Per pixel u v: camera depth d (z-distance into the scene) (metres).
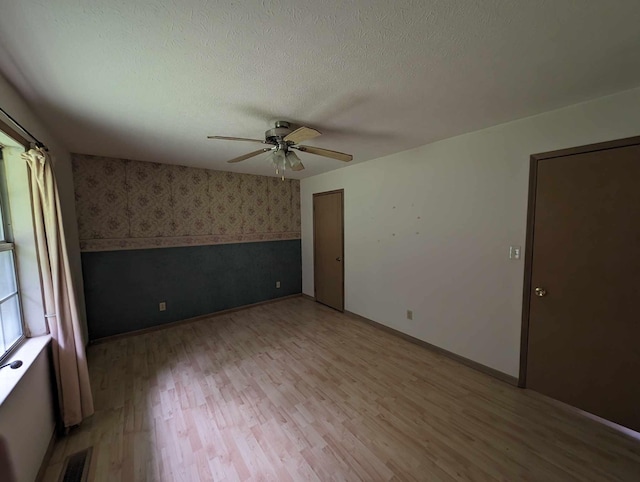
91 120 2.11
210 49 1.28
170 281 3.86
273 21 1.10
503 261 2.42
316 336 3.50
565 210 2.05
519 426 1.92
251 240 4.65
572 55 1.36
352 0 0.99
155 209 3.70
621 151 1.79
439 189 2.88
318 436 1.85
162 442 1.80
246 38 1.20
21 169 1.77
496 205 2.44
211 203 4.18
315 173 4.61
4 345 1.61
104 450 1.74
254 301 4.75
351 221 4.08
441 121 2.27
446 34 1.19
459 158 2.68
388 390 2.35
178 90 1.67
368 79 1.57
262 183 4.73
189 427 1.94
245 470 1.60
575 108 1.96
